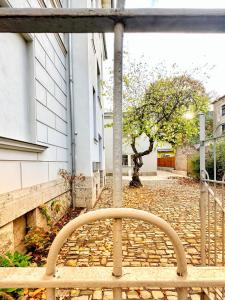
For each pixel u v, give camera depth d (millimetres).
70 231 708
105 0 10578
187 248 3553
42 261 3043
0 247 2451
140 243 3764
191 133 10398
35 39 3844
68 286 715
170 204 7109
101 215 699
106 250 3486
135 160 11602
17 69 3338
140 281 720
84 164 6363
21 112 3447
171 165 26734
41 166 3965
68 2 6043
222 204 1912
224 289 1771
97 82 9336
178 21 734
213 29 773
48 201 4281
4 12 710
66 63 6215
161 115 10281
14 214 2795
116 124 738
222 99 19641
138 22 739
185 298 731
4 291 1966
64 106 5984
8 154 2744
